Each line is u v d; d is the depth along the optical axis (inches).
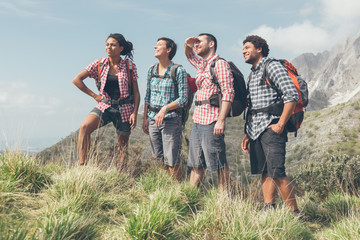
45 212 103.4
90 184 128.8
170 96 170.7
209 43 155.4
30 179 128.6
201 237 101.7
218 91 148.1
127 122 173.3
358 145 2007.9
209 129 147.3
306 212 151.1
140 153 190.4
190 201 140.5
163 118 161.8
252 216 114.0
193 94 181.3
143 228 96.9
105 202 126.5
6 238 73.3
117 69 170.1
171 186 152.6
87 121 158.6
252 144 144.2
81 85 164.2
